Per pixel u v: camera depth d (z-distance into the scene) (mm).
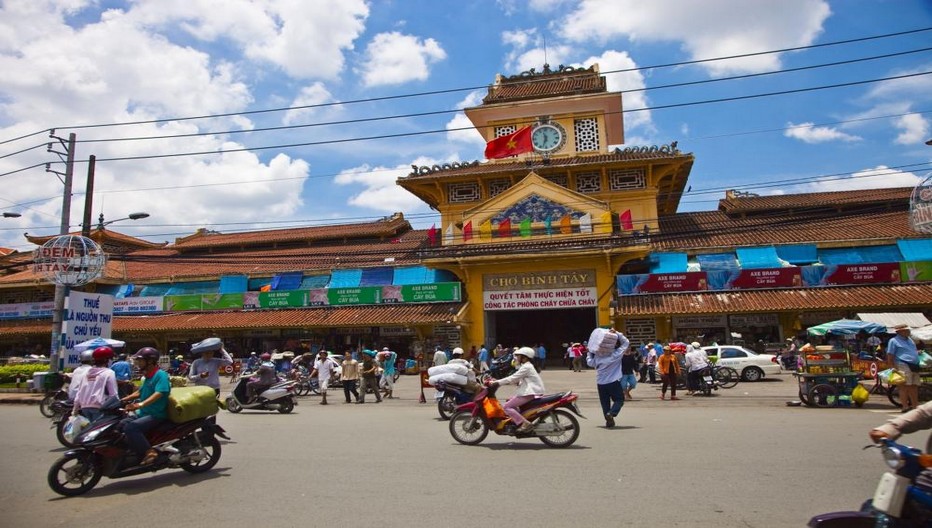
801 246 30641
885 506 3941
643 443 10109
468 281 33281
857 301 27016
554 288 32281
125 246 48125
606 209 32312
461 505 6582
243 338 35750
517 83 41219
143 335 36344
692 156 33219
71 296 20344
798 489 6914
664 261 31844
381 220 44844
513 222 33312
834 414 13648
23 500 7383
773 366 23906
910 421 4211
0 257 46062
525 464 8656
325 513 6410
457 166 37031
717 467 8094
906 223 31781
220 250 44562
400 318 31984
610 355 12062
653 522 5840
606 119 40406
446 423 13672
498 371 25047
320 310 34344
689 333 29953
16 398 20781
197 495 7348
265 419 15070
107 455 7715
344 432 12320
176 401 8188
